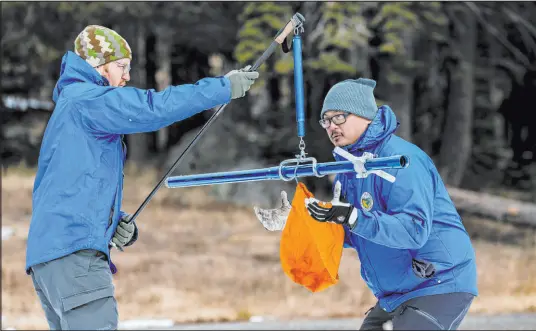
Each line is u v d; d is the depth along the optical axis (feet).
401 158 31.14
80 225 34.01
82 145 34.50
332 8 154.20
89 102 34.30
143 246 138.41
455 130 203.31
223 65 247.50
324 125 36.78
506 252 135.13
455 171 203.21
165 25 204.64
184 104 34.47
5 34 199.62
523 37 197.26
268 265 124.26
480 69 214.90
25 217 160.86
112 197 35.24
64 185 34.19
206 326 81.00
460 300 34.42
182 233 150.30
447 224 35.09
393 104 179.52
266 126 213.87
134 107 34.06
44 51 201.05
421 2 163.84
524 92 231.09
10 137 233.96
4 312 90.63
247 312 89.51
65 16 193.16
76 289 33.63
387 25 157.89
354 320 84.12
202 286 108.37
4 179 193.98
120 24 199.11
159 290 104.78
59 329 35.76
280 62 158.30
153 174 198.80
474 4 182.70
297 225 37.63
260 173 36.22
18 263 120.88
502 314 84.99
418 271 33.86
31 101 240.73
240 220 164.86
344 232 37.58
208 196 181.88
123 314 90.79
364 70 175.01
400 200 33.63
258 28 161.99
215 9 202.08
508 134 239.91
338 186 33.47
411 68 175.83
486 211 147.02
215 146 194.80
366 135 35.45
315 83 181.78
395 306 35.76
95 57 36.94
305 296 100.53
